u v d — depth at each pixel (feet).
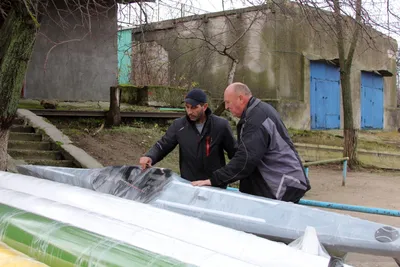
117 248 7.36
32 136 29.86
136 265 6.86
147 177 14.17
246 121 12.46
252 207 12.03
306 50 53.62
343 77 40.50
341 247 10.69
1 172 13.70
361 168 40.29
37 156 27.86
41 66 41.50
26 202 9.87
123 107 41.37
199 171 14.94
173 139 15.20
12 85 19.22
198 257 6.99
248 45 51.57
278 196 12.63
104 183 14.67
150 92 43.60
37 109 34.14
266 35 50.65
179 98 45.37
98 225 8.39
